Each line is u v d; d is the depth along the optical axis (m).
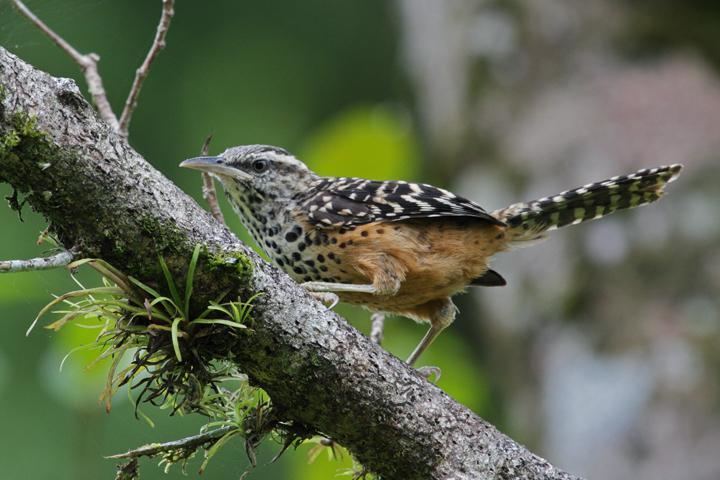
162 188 5.52
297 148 17.38
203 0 17.61
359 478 6.63
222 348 5.79
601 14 13.35
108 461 10.99
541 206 9.39
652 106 12.20
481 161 13.04
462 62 13.71
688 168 11.33
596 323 10.98
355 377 6.01
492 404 12.70
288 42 17.92
